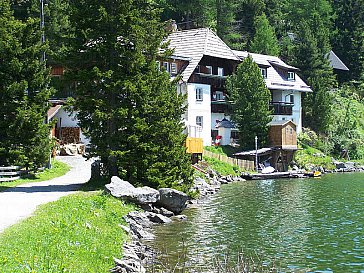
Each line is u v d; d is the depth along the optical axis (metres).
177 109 31.88
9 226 16.92
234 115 60.09
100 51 29.08
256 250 19.48
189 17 90.31
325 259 18.27
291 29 112.31
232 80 61.91
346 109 86.00
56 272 12.05
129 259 16.59
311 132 73.81
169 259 17.77
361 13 105.31
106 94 29.62
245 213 28.17
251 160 57.03
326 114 75.69
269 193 37.97
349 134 78.25
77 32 30.00
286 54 93.88
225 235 22.09
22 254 12.84
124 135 29.17
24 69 33.97
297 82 77.06
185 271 16.23
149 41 30.33
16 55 33.75
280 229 23.59
